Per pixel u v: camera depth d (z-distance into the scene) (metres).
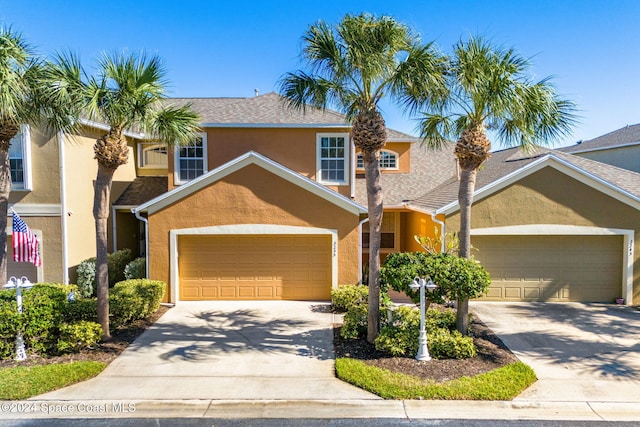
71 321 10.24
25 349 9.22
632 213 13.77
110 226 17.00
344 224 13.89
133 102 9.09
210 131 16.52
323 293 14.29
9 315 8.75
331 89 9.59
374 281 9.62
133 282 13.04
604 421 6.77
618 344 10.12
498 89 8.48
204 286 14.21
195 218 13.83
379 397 7.36
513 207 13.80
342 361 8.80
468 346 8.98
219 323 11.82
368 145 9.12
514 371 8.24
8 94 8.91
